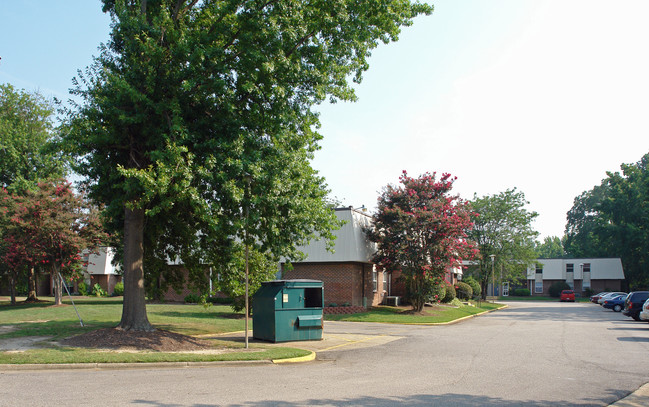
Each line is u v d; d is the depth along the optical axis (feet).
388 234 98.58
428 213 94.38
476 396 28.81
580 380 34.83
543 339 61.87
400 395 28.55
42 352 38.88
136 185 42.39
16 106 127.34
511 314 120.78
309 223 54.03
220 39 46.44
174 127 40.68
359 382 32.48
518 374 36.91
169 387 29.17
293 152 48.08
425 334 67.56
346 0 47.21
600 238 234.99
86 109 44.19
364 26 48.52
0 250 93.09
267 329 54.95
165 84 44.32
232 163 42.11
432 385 31.96
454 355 47.09
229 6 43.21
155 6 47.80
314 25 46.96
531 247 204.54
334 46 48.39
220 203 45.80
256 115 47.93
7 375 32.27
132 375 33.35
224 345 47.98
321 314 57.67
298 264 101.30
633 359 45.11
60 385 28.99
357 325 79.66
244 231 49.32
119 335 45.32
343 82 51.57
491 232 198.08
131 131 45.83
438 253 94.99
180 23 45.91
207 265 58.44
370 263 105.19
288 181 47.34
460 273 172.55
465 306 132.87
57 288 92.84
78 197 89.51
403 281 111.55
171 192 41.52
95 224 90.74
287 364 40.47
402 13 50.93
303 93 48.34
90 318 67.31
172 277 59.88
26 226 84.58
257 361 40.14
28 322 62.13
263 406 24.84
